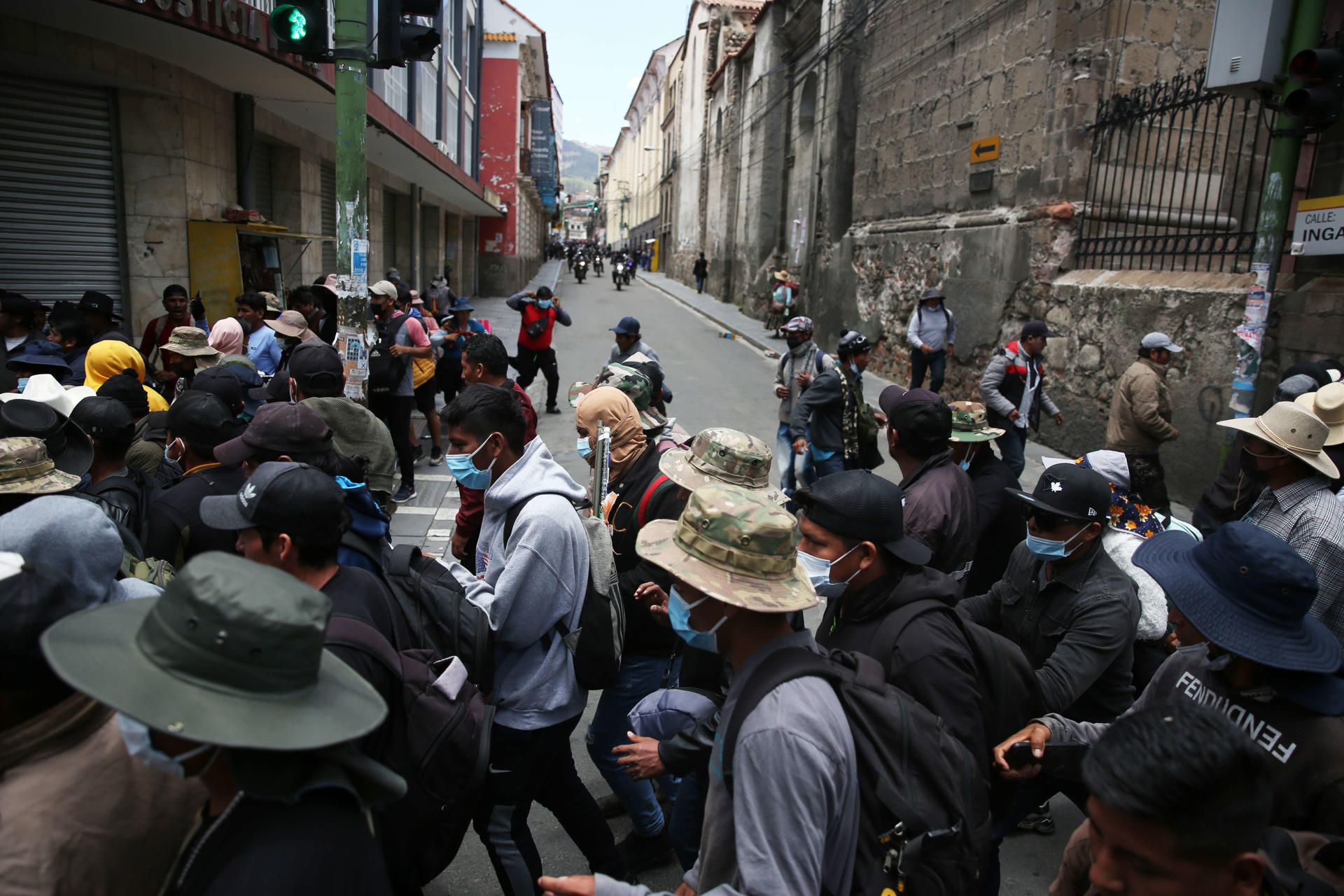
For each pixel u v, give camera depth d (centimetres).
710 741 213
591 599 265
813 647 183
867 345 622
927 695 204
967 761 178
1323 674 179
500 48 3058
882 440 997
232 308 850
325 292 866
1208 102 810
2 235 720
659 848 310
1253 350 572
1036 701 229
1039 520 277
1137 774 122
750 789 155
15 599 130
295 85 860
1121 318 882
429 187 1997
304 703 124
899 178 1464
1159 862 123
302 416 273
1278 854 142
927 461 334
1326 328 662
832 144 1822
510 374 1394
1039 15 1045
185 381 583
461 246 2798
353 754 135
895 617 219
